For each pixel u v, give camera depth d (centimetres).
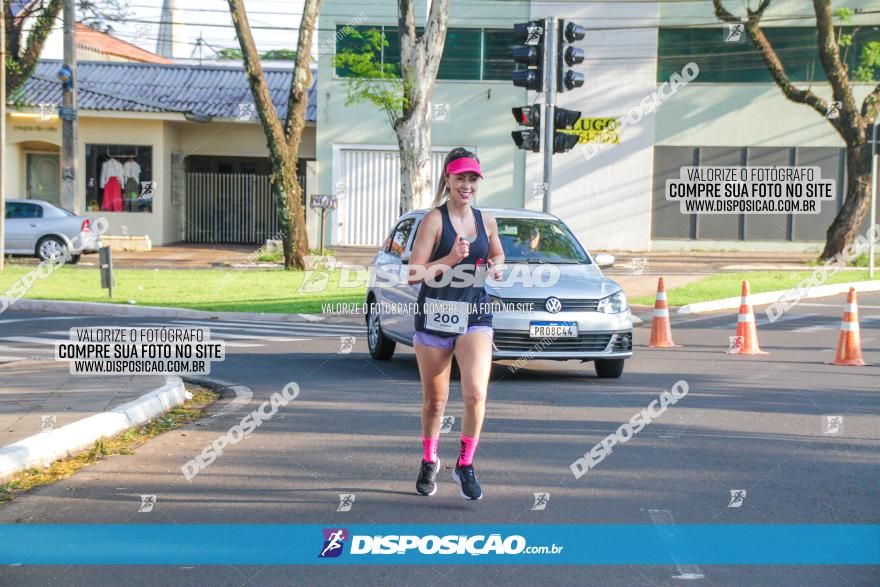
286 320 1731
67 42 2645
